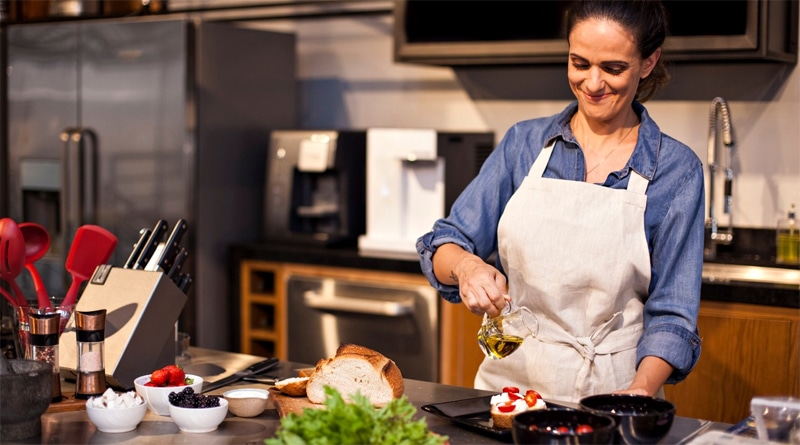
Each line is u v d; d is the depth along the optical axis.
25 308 1.80
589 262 1.96
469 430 1.59
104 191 3.93
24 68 4.12
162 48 3.76
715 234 3.39
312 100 4.33
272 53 4.09
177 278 2.00
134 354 1.88
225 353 2.20
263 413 1.70
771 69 3.40
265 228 3.85
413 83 4.09
